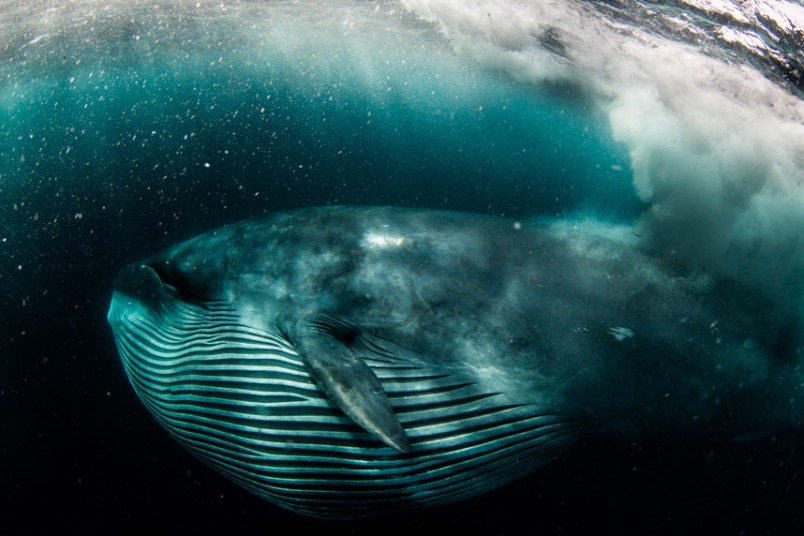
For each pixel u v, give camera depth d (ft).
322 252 18.75
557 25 41.42
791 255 19.72
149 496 21.50
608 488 21.53
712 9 30.89
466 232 19.51
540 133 100.07
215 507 20.85
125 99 117.91
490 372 17.17
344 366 14.75
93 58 83.20
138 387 19.93
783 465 22.97
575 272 18.71
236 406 16.71
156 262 21.13
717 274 19.30
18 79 84.07
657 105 33.94
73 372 28.30
